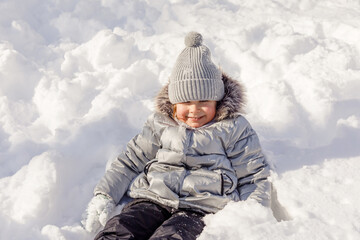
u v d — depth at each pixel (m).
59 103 3.14
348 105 3.06
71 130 2.92
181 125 2.32
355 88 3.17
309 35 3.76
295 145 2.79
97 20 4.01
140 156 2.45
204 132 2.29
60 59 3.63
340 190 2.35
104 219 2.26
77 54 3.63
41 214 2.30
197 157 2.27
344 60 3.35
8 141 2.86
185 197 2.21
